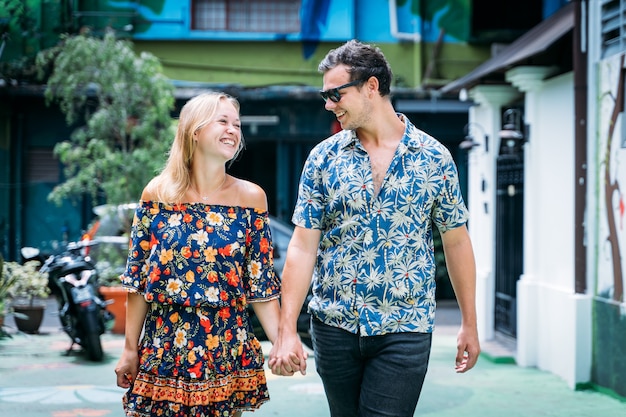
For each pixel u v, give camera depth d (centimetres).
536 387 640
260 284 331
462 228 330
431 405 583
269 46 1289
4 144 1302
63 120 1308
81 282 760
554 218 702
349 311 315
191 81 1285
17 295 796
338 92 317
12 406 572
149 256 323
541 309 718
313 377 679
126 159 984
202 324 318
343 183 316
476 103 872
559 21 739
